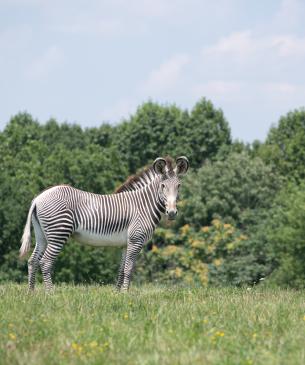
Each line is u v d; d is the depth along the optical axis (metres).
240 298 39.34
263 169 160.00
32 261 43.66
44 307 33.34
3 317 30.64
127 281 43.66
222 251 144.38
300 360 23.77
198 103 180.75
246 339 27.28
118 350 25.19
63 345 25.80
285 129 176.00
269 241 139.75
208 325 29.81
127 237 44.09
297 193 143.38
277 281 131.75
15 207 127.44
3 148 160.62
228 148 171.88
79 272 126.19
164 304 34.91
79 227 43.34
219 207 155.12
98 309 33.47
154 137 168.25
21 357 23.89
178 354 24.52
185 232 148.12
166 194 43.00
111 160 152.38
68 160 142.25
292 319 31.75
